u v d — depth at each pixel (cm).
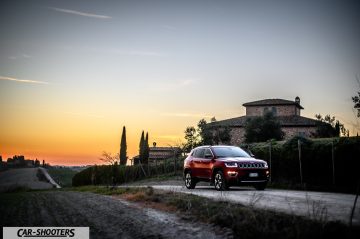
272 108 5388
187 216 1023
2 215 1376
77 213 1332
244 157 1623
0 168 19138
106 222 1091
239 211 901
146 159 5728
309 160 1739
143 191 1756
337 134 4000
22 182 9869
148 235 863
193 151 1842
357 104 1977
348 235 626
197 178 1728
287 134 4775
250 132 3844
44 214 1365
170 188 1841
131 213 1199
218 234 793
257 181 1518
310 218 757
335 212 860
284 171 1906
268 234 699
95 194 2231
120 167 4225
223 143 4128
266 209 900
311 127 4700
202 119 4062
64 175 13750
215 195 1349
